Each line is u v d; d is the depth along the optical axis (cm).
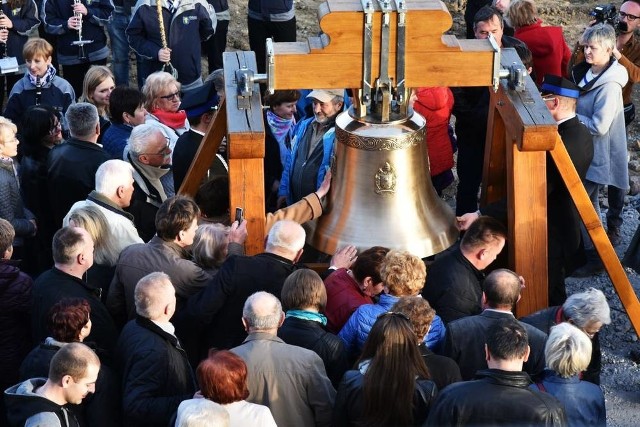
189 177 957
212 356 733
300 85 766
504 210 915
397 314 738
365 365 747
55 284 881
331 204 843
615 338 1160
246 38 2128
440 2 759
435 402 719
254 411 727
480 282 891
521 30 1430
